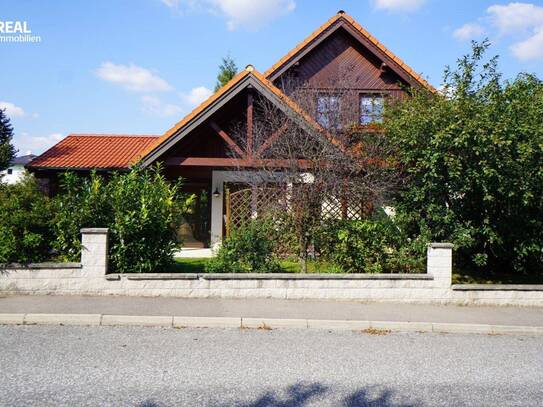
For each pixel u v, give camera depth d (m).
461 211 10.02
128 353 5.93
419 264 9.38
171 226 9.55
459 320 7.81
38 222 8.89
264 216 10.52
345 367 5.66
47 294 8.55
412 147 10.17
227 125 14.91
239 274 8.75
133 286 8.66
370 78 16.69
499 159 9.04
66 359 5.64
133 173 9.98
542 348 6.79
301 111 11.81
